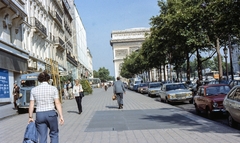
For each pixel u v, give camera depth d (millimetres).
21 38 32438
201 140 8555
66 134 10586
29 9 36406
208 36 26859
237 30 17516
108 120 13953
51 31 50438
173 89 24516
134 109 18938
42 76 6770
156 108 19109
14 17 28688
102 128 11594
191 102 23406
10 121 15828
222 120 13141
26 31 34469
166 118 13859
